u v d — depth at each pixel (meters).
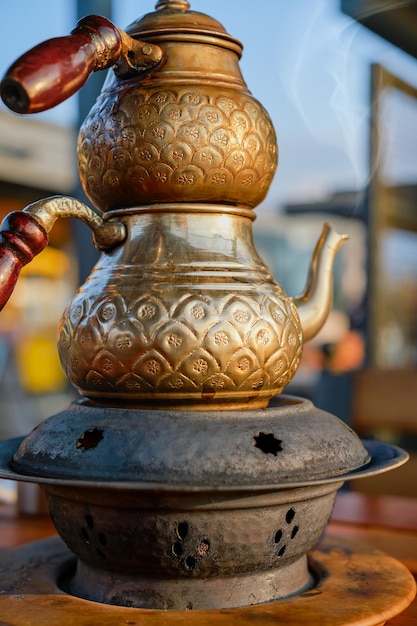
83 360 0.80
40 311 5.29
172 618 0.74
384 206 3.37
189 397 0.77
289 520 0.79
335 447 0.79
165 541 0.75
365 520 1.25
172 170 0.80
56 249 5.15
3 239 0.76
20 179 4.38
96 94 1.67
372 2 2.19
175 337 0.75
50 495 0.81
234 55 0.86
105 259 0.85
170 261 0.80
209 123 0.80
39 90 0.67
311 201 4.37
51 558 0.96
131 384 0.77
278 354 0.80
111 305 0.78
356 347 3.72
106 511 0.75
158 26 0.83
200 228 0.82
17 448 0.94
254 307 0.78
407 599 0.82
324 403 1.79
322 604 0.79
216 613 0.76
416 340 3.72
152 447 0.73
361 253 3.51
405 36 2.49
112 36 0.76
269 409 0.79
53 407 4.95
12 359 4.66
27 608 0.77
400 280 3.62
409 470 1.74
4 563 0.94
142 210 0.82
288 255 5.46
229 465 0.72
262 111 0.85
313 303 0.93
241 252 0.83
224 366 0.76
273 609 0.77
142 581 0.79
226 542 0.75
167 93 0.80
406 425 1.68
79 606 0.78
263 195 0.87
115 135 0.81
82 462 0.74
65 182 4.55
